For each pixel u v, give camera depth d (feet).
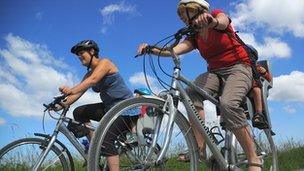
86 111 10.34
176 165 8.00
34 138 10.01
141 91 10.11
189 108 8.01
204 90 8.63
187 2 8.08
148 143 7.59
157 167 7.38
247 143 8.38
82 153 10.26
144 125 7.61
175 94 7.75
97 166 6.92
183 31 7.70
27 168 10.04
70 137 10.19
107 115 7.06
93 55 10.46
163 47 7.88
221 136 8.76
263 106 9.29
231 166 8.56
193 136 8.02
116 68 10.27
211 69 8.77
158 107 7.59
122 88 10.22
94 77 9.96
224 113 8.25
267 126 9.05
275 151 10.29
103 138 7.02
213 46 8.56
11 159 9.93
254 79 8.73
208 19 7.48
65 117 10.16
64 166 10.14
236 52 8.53
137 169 7.58
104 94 10.23
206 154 8.56
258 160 8.54
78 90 9.90
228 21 8.16
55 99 10.03
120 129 7.65
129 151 7.77
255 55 8.93
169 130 7.48
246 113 9.11
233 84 8.35
